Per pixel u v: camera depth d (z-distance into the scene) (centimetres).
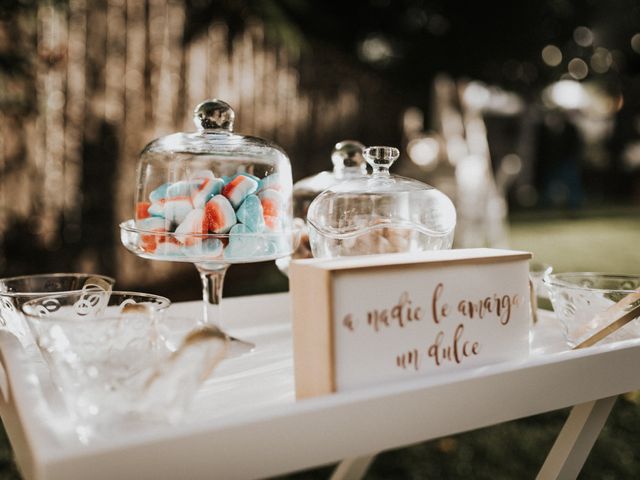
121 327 75
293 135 491
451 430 82
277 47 461
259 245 117
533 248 642
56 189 324
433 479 204
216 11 402
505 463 214
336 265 81
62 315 101
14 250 313
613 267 530
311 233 116
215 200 116
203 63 395
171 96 374
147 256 120
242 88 430
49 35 312
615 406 262
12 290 118
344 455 75
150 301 99
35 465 65
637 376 100
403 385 79
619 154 1312
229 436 69
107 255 349
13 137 307
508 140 1258
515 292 93
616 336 109
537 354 111
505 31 767
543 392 90
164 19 366
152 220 118
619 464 215
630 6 867
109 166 344
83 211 336
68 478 62
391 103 624
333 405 74
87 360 73
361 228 109
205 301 129
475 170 602
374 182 116
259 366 107
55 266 328
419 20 750
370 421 76
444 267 87
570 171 1204
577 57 856
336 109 544
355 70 567
